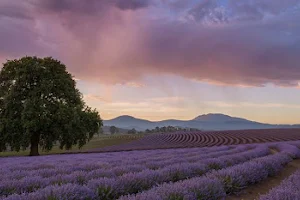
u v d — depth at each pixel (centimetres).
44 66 2975
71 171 972
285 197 447
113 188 620
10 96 2708
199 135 8506
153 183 724
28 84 2873
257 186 851
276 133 7438
